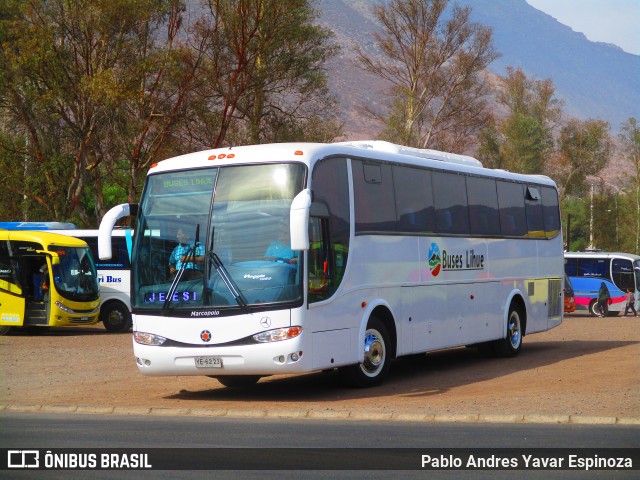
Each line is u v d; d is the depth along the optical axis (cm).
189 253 1584
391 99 8138
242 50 4928
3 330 3391
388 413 1365
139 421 1341
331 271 1609
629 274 5622
